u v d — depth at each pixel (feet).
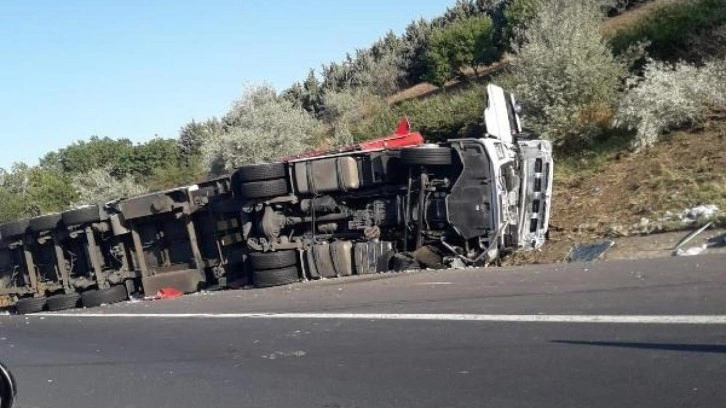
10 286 61.16
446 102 80.48
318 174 45.32
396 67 120.57
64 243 57.00
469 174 41.83
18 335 41.06
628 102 54.75
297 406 20.11
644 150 53.42
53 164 150.82
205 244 52.39
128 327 37.83
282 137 88.99
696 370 17.75
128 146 149.69
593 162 55.62
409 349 23.73
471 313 27.02
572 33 61.36
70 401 24.41
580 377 18.52
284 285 44.98
